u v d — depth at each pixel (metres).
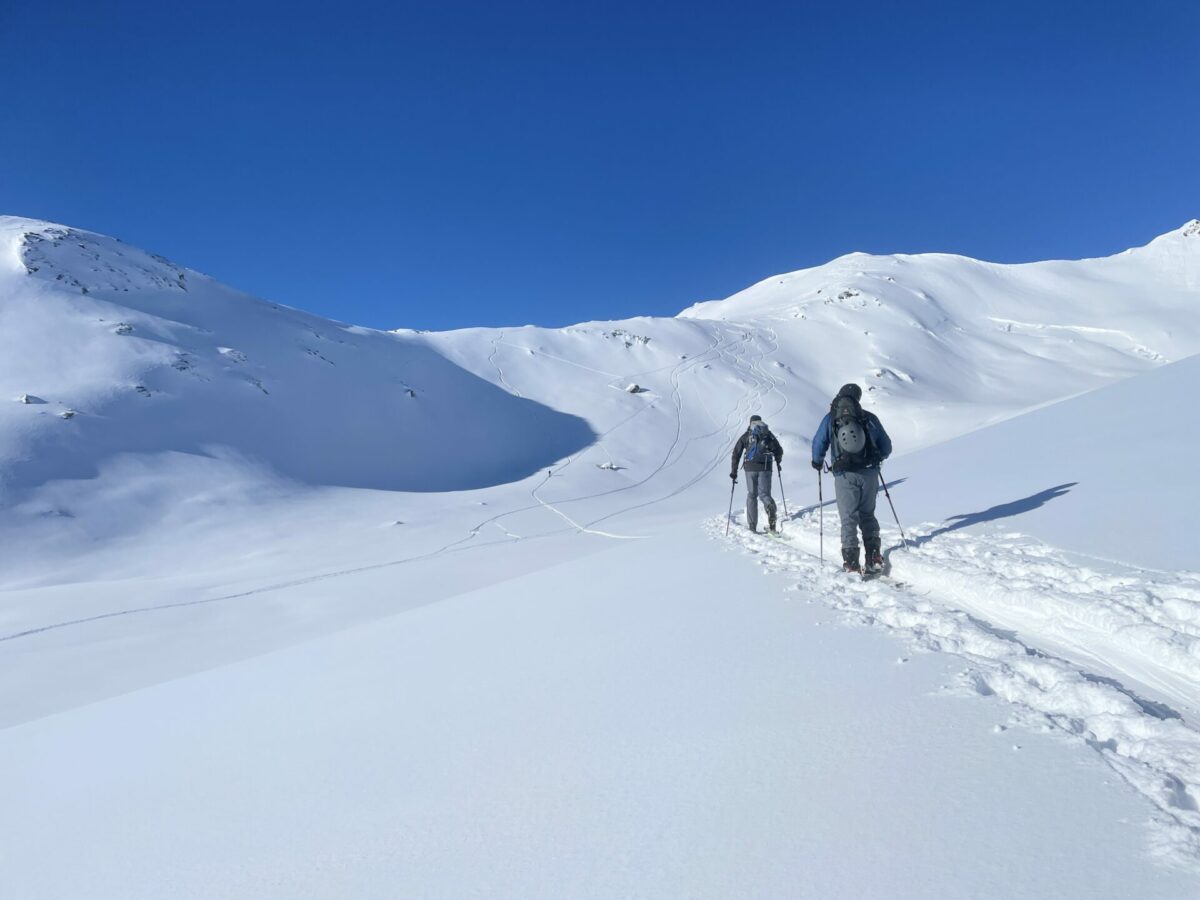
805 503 14.39
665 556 8.88
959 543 6.32
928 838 1.93
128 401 45.06
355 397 59.94
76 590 20.42
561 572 8.91
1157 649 3.26
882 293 118.31
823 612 4.67
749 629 4.46
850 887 1.77
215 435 46.41
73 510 35.53
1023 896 1.64
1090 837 1.82
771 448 11.15
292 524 36.16
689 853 2.06
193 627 14.72
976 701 2.80
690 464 58.94
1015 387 87.81
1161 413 10.05
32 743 5.34
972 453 12.92
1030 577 4.83
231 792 3.30
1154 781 2.04
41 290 53.47
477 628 6.13
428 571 18.77
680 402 73.81
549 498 44.16
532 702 3.73
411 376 67.50
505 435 64.50
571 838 2.27
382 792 2.94
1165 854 1.71
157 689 6.60
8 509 34.12
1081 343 105.81
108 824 3.24
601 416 69.12
